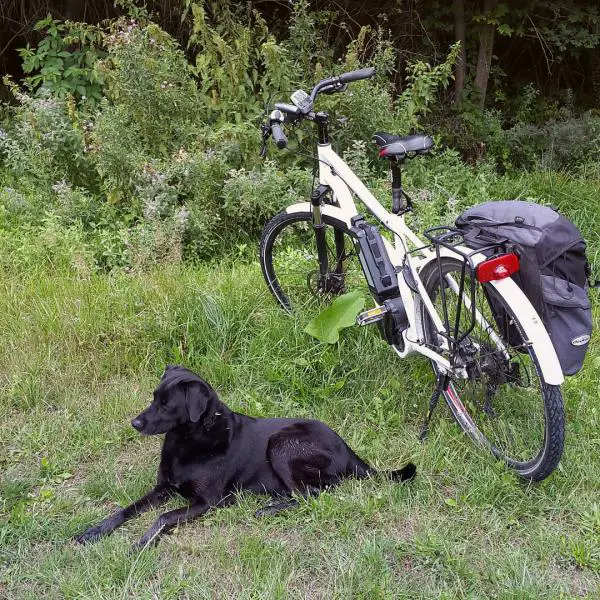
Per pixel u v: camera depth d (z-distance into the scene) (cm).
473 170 520
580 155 534
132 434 265
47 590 198
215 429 226
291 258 352
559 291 221
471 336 244
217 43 451
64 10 602
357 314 292
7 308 334
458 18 572
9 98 588
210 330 310
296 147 454
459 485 236
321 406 278
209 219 407
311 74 492
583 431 259
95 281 360
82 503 232
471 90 585
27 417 276
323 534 214
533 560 205
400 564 205
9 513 226
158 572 202
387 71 515
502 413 254
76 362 301
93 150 427
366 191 281
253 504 228
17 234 405
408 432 263
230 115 465
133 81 434
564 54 649
